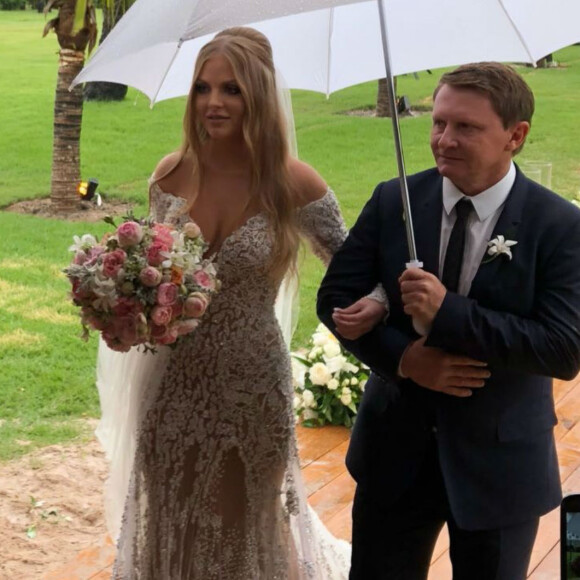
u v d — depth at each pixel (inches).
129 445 133.7
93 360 258.8
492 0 113.7
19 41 1184.8
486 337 89.2
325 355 204.5
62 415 222.5
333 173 503.8
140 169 524.1
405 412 98.3
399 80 866.8
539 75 920.9
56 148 421.4
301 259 129.1
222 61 116.3
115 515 140.9
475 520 94.1
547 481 96.4
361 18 125.1
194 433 124.1
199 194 122.9
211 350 122.3
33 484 186.4
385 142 588.4
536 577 142.9
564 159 544.4
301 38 129.6
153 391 126.0
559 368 89.4
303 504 133.9
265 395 124.4
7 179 498.9
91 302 110.3
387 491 99.6
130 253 109.3
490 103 89.5
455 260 94.0
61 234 386.9
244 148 121.3
